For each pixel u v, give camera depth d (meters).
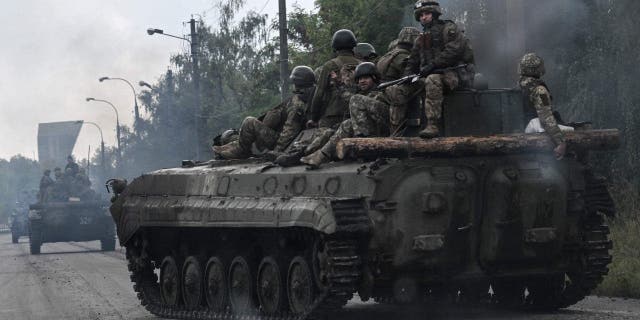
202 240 38.00
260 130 37.38
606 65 54.94
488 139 29.59
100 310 41.84
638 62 53.84
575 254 32.06
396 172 28.86
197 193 36.78
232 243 35.84
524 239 30.52
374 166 28.78
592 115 55.38
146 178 41.19
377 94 31.72
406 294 30.31
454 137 29.39
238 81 129.38
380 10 79.06
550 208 30.52
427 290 34.25
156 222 38.91
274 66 109.94
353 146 28.55
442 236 29.36
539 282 33.72
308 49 106.88
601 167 56.16
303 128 36.53
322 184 30.19
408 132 30.86
